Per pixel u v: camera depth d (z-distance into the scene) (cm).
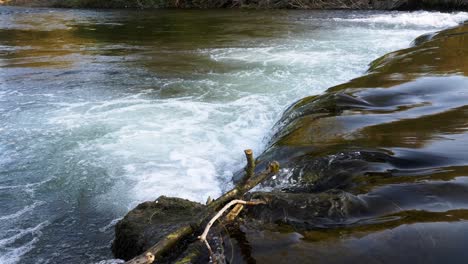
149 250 276
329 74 1040
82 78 1030
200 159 595
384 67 891
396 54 1024
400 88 712
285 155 494
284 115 690
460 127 520
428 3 2486
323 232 311
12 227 439
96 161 588
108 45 1494
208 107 812
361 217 330
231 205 327
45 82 995
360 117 582
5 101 853
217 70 1095
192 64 1166
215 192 500
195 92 910
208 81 994
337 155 452
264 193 353
